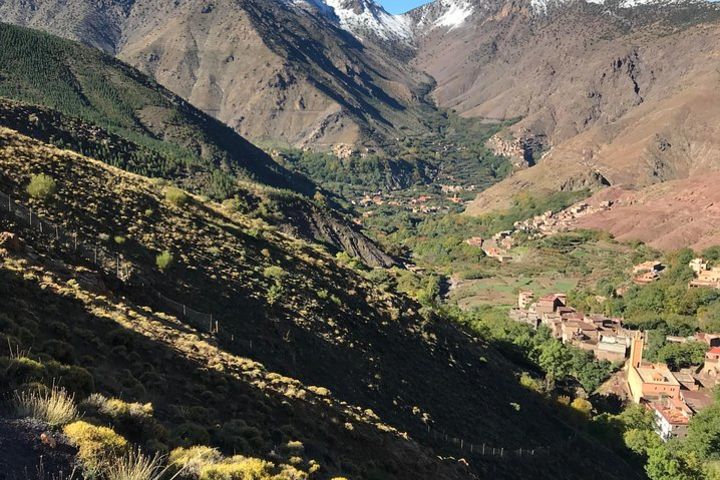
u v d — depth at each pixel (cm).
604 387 10888
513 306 16712
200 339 3700
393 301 7838
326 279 7244
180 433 1827
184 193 7969
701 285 15275
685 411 9038
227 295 5122
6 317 2183
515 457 5656
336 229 18700
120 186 6519
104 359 2480
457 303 17025
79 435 1211
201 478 1420
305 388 3588
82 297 3086
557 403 8362
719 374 10688
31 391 1348
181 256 5375
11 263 3072
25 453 1104
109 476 1167
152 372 2523
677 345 11594
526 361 10231
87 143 14088
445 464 3953
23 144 6344
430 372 6359
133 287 4178
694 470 6850
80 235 4572
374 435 3478
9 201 4431
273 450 2222
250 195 16675
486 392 6906
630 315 14550
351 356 5419
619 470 7056
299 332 5222
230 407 2620
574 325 13338
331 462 2655
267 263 6612
